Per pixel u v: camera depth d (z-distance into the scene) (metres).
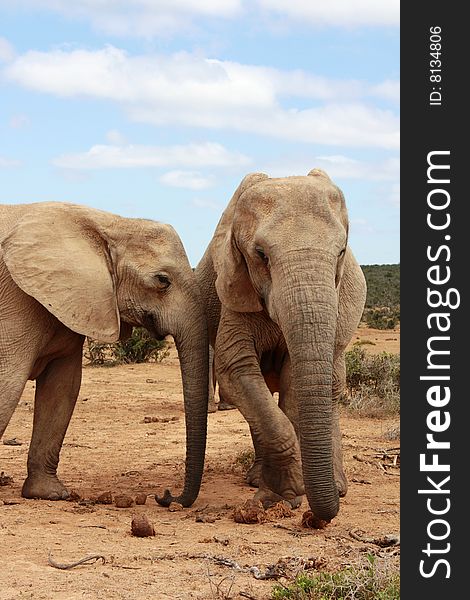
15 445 13.75
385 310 70.19
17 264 9.22
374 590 5.93
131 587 6.12
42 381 9.91
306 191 8.00
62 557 6.85
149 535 7.62
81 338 9.95
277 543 7.47
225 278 8.57
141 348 28.58
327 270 7.65
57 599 5.82
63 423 9.84
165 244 9.74
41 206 9.63
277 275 7.71
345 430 15.02
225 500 9.69
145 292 9.66
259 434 8.70
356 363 18.84
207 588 6.15
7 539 7.36
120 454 12.84
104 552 7.03
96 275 9.48
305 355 7.45
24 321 9.30
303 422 7.44
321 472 7.40
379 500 9.61
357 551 7.16
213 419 16.28
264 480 8.84
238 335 8.92
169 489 10.30
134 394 20.38
